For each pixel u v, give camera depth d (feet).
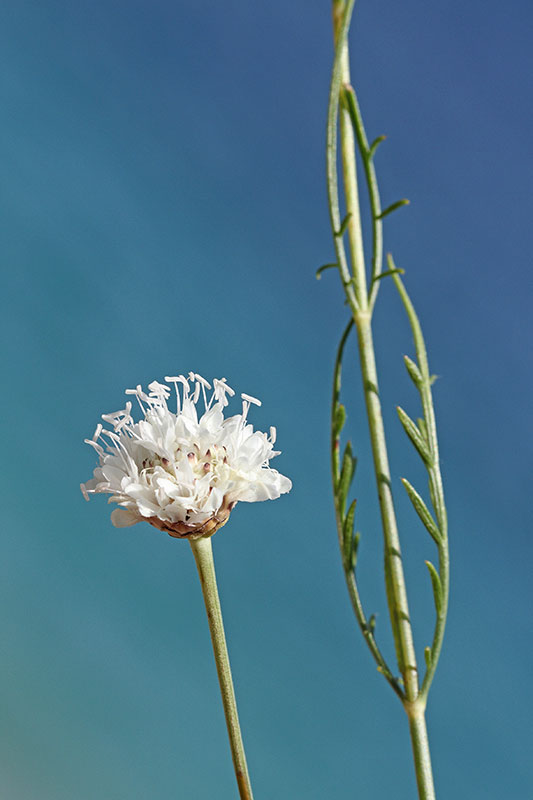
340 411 1.13
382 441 1.12
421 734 1.12
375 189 1.12
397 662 1.12
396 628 1.12
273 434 1.26
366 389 1.12
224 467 1.24
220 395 1.27
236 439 1.25
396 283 1.14
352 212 1.13
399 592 1.12
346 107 1.12
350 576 1.13
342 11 1.12
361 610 1.13
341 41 1.11
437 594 1.12
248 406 1.27
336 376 1.13
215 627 1.23
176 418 1.25
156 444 1.24
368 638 1.13
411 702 1.12
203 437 1.24
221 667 1.22
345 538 1.13
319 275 1.13
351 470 1.13
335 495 1.13
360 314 1.12
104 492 1.24
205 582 1.23
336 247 1.12
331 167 1.12
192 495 1.23
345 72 1.13
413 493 1.13
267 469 1.25
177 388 1.27
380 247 1.12
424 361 1.13
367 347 1.12
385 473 1.12
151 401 1.26
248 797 1.22
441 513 1.13
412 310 1.14
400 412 1.13
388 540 1.12
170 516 1.22
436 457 1.13
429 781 1.12
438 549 1.13
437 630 1.12
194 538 1.23
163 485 1.22
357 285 1.12
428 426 1.13
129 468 1.24
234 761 1.22
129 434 1.27
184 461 1.23
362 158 1.12
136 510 1.23
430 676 1.12
